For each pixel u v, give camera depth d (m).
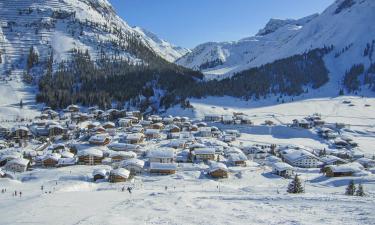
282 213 42.31
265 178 102.88
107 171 101.50
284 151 138.38
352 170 102.75
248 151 142.75
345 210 42.78
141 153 134.50
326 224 35.41
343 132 189.62
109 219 40.91
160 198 55.22
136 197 60.16
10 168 107.81
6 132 168.62
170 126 183.38
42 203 54.78
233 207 46.88
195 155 125.81
